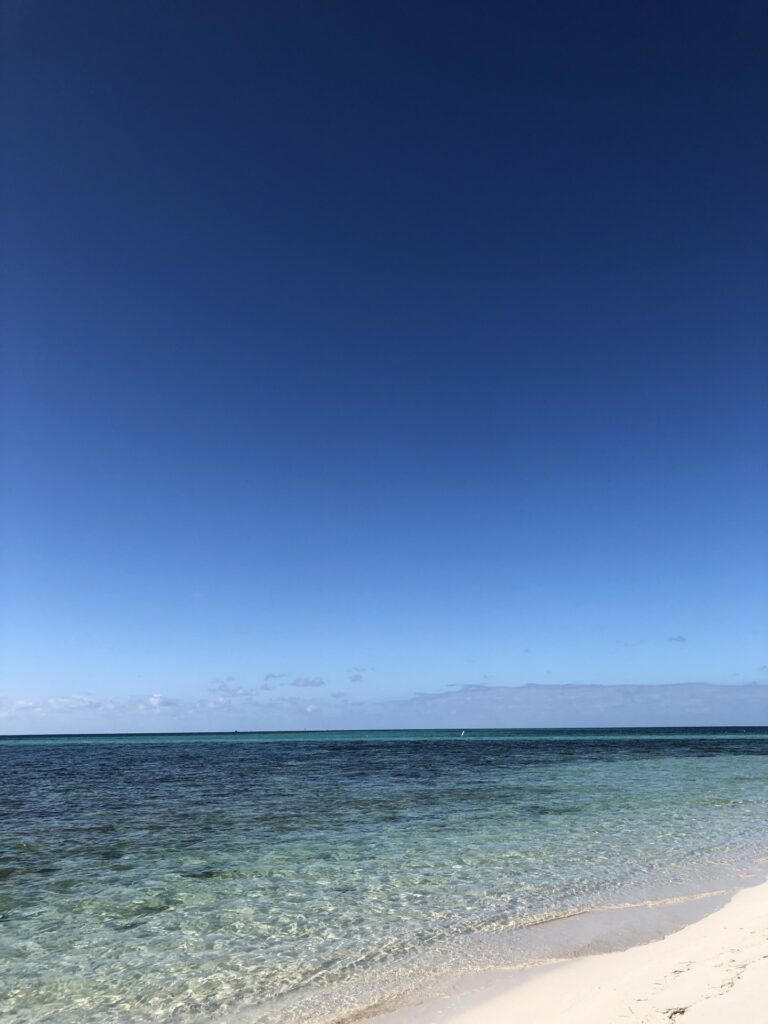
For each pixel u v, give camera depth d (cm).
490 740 11044
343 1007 748
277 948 942
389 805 2317
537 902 1147
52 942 976
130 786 3130
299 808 2261
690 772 3612
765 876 1311
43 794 2794
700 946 862
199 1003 771
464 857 1485
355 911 1105
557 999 718
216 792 2814
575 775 3472
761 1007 591
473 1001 745
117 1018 739
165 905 1146
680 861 1441
